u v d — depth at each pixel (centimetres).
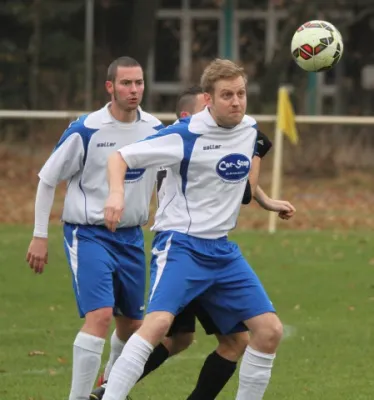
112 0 9606
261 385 2116
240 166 2148
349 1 8806
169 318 2070
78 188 2425
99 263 2348
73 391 2284
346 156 6756
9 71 9512
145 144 2111
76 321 3428
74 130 2408
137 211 2420
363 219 5738
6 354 2994
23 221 5656
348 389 2628
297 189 6481
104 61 9244
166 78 10219
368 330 3297
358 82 9425
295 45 2519
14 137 6819
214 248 2141
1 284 3981
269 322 2105
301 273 4203
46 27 9512
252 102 8444
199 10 10175
